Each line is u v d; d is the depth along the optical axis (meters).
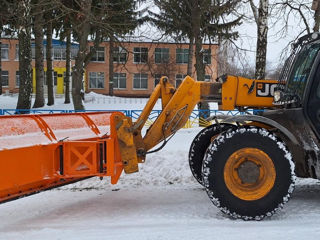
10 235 3.75
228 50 14.33
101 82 41.78
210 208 4.57
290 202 4.74
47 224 4.13
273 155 4.05
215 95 4.76
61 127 4.55
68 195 5.48
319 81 4.21
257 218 4.02
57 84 40.72
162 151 7.91
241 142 4.06
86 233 3.69
